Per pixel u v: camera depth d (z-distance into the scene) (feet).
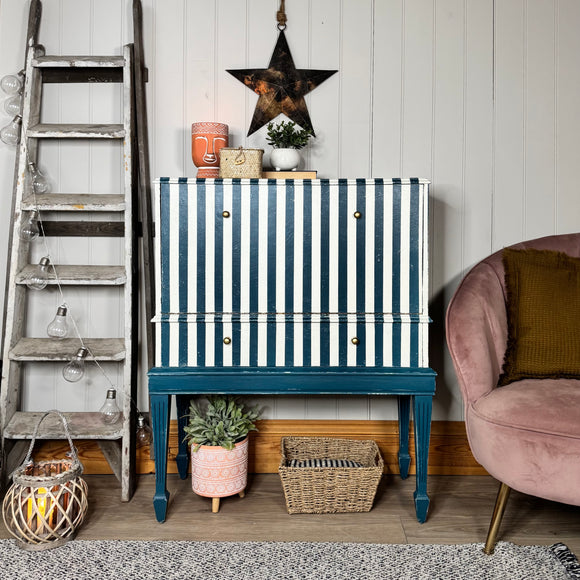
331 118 8.80
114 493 8.04
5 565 6.05
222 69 8.77
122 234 8.74
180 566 6.05
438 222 8.87
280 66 8.75
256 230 7.23
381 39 8.77
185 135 8.78
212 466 7.37
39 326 8.80
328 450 8.38
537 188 8.87
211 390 7.03
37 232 8.15
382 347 7.21
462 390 6.53
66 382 8.82
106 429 7.85
